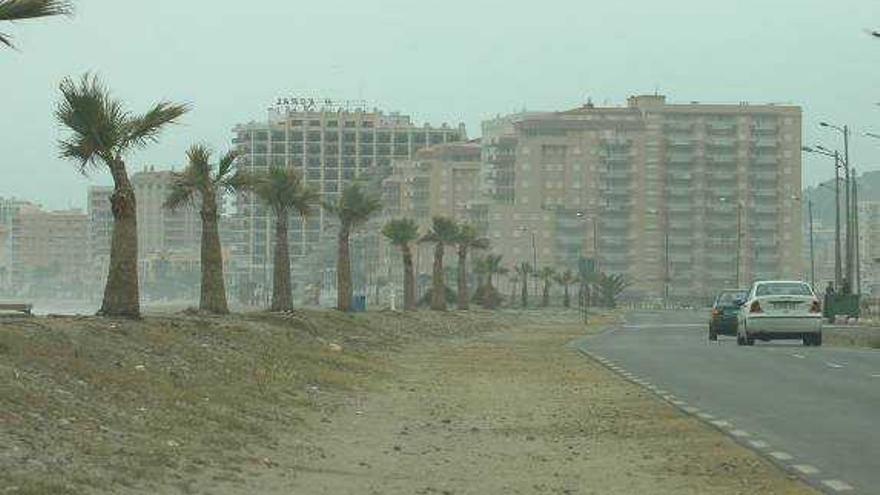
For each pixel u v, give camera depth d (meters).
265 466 22.16
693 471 22.44
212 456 22.31
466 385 42.72
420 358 57.34
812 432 27.41
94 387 26.38
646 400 36.06
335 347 51.81
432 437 28.09
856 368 46.38
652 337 82.88
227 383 33.25
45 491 16.73
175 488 18.91
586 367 51.22
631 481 21.52
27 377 24.72
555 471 22.84
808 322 63.88
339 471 22.39
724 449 25.06
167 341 36.56
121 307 40.94
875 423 29.06
